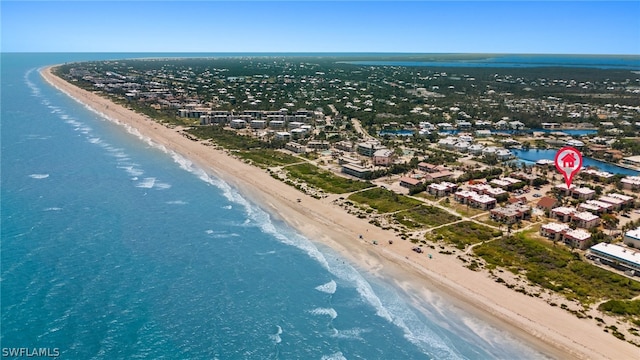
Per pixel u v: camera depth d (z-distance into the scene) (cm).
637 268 10988
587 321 9438
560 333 9144
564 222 14275
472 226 13938
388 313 10031
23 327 8919
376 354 8794
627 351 8575
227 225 14375
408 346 9025
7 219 13850
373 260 12238
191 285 10800
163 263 11750
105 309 9650
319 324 9619
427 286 10969
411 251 12531
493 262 11831
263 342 8994
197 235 13525
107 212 14912
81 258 11719
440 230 13750
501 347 8956
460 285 10881
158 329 9162
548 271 11312
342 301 10450
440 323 9706
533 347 8912
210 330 9250
